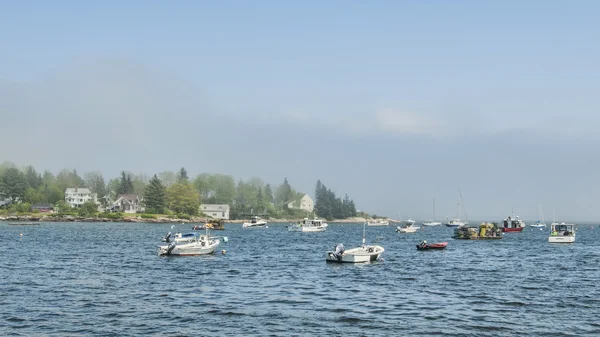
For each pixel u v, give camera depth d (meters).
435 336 33.41
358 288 51.16
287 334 33.59
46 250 91.50
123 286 51.16
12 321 36.19
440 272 64.25
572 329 35.12
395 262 76.12
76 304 41.94
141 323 36.00
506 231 194.88
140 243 111.25
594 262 78.69
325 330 34.62
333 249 102.19
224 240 123.25
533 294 48.09
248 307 41.41
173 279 56.41
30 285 51.03
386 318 38.00
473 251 99.50
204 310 40.12
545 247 112.94
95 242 113.06
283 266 69.88
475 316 38.75
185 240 113.06
